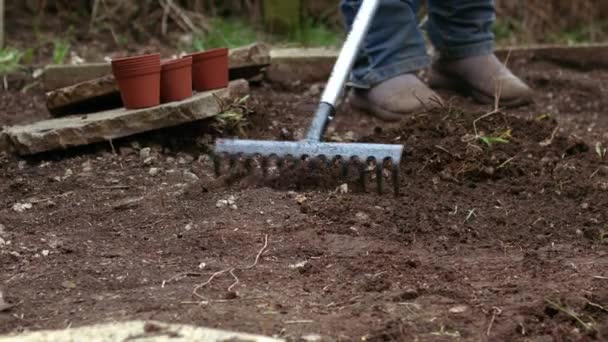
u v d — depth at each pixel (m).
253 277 2.19
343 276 2.20
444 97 3.40
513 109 3.34
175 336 1.99
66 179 2.72
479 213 2.51
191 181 2.67
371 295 2.12
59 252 2.32
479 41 3.34
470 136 2.80
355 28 2.83
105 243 2.36
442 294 2.12
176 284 2.18
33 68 3.62
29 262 2.29
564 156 2.82
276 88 3.56
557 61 3.91
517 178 2.69
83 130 2.84
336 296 2.12
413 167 2.72
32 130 2.87
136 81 2.85
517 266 2.25
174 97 2.91
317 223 2.41
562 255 2.32
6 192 2.66
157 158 2.83
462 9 3.30
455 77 3.40
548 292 2.12
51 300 2.14
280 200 2.51
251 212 2.46
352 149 2.55
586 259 2.29
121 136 2.85
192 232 2.38
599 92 3.62
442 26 3.35
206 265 2.24
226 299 2.11
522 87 3.32
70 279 2.21
